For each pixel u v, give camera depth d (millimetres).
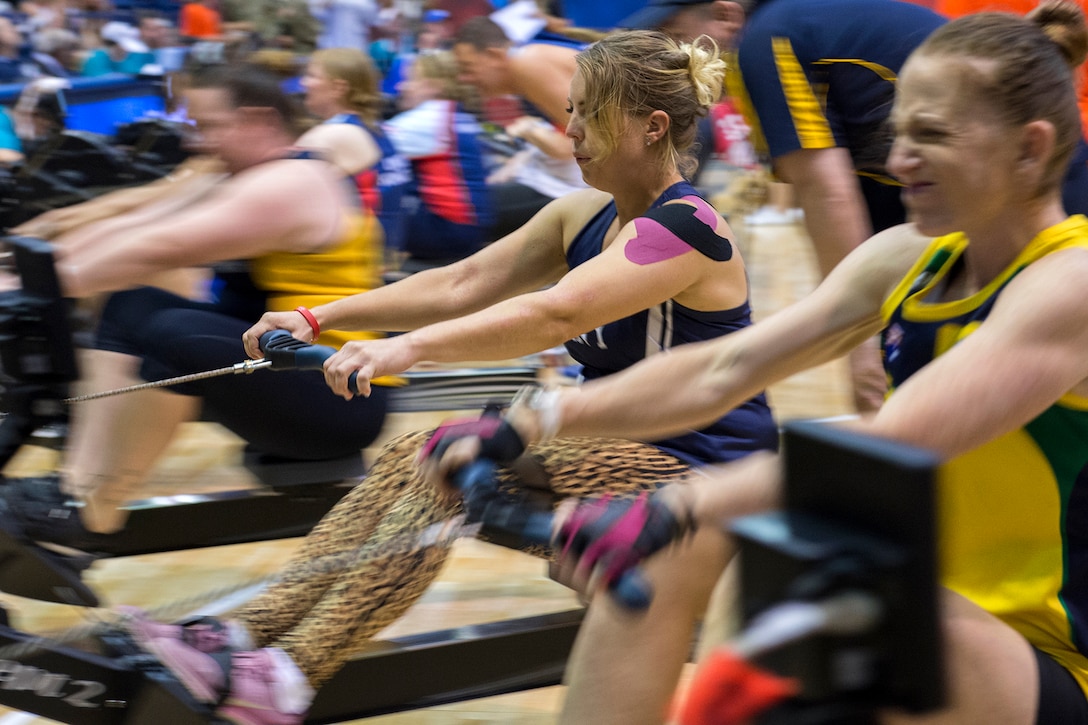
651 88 2348
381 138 4977
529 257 2744
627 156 2402
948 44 1469
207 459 3041
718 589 1549
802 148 3293
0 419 2604
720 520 1296
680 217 2365
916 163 1492
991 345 1407
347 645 2176
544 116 5809
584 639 1896
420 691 2324
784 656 851
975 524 1553
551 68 5242
